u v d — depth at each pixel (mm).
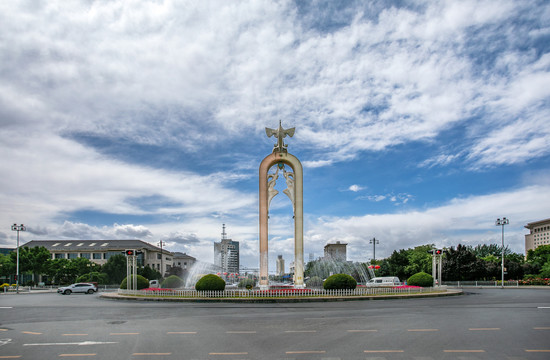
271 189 38188
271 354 11141
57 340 13445
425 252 69688
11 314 21922
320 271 67938
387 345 12164
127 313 21406
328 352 11320
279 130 38875
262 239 36906
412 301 27812
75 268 74500
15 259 71812
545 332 14242
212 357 10859
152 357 10938
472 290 45656
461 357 10648
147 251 102688
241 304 26281
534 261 79938
